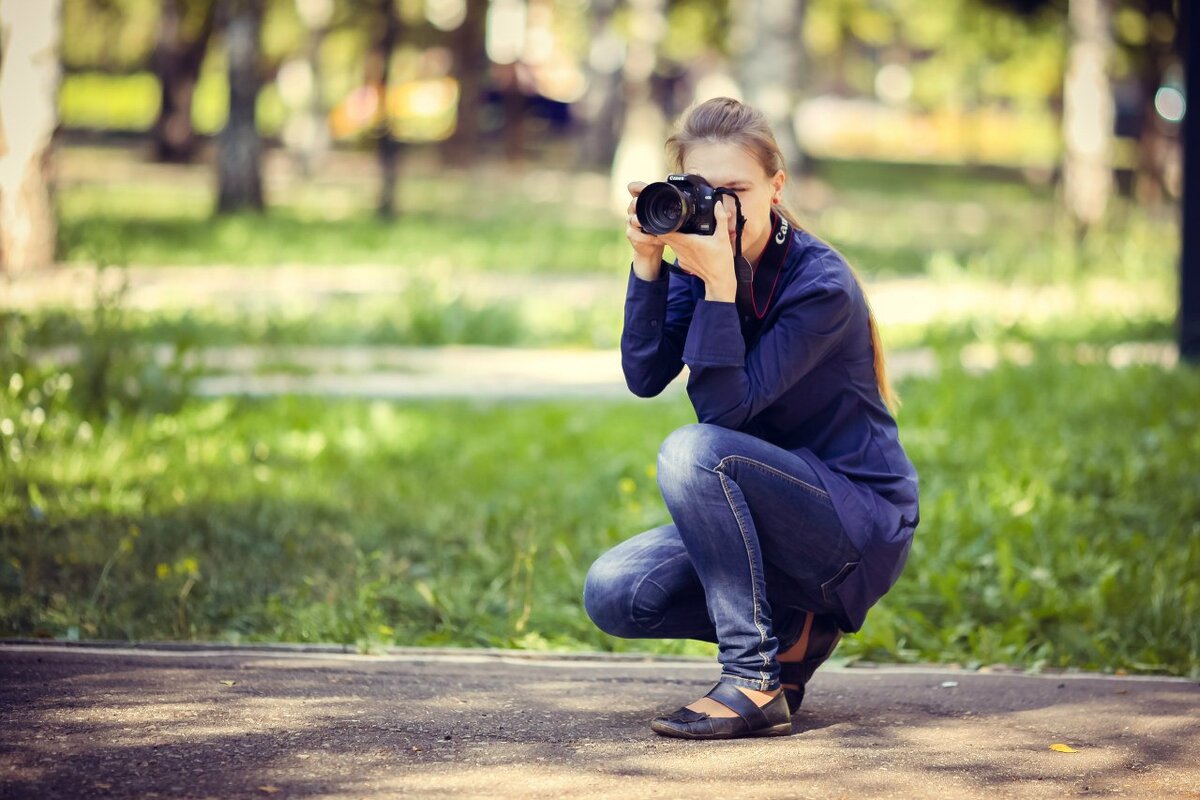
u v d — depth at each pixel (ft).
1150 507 30.94
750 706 16.52
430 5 192.44
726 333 15.69
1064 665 21.91
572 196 145.48
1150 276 78.43
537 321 64.13
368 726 16.81
